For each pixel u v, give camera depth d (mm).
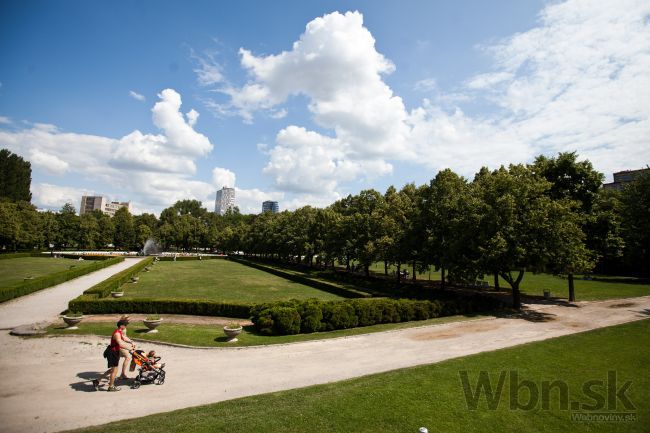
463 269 27438
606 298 31781
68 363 14461
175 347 16969
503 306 27594
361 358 15586
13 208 78438
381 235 41844
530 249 25016
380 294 34750
